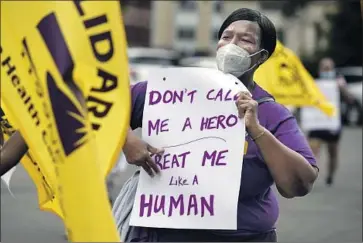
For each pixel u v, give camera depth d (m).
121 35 4.89
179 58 53.91
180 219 5.71
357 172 25.58
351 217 16.97
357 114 48.34
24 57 4.89
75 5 4.84
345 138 38.75
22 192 18.55
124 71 4.91
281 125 5.91
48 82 4.79
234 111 5.77
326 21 70.50
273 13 77.88
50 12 4.82
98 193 4.74
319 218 16.67
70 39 4.82
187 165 5.79
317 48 71.12
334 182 22.86
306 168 5.62
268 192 6.08
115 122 4.96
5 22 4.90
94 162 4.75
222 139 5.75
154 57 48.28
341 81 22.64
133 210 5.84
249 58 5.96
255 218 5.88
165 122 5.91
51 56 4.79
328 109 17.39
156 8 90.56
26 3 4.84
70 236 4.75
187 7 92.81
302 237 14.60
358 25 69.06
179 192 5.77
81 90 4.81
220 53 5.96
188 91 5.91
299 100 16.84
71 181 4.73
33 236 13.71
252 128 5.60
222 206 5.67
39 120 4.87
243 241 5.87
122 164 15.88
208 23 89.44
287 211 17.36
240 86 5.83
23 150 5.64
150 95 5.99
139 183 5.88
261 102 5.99
